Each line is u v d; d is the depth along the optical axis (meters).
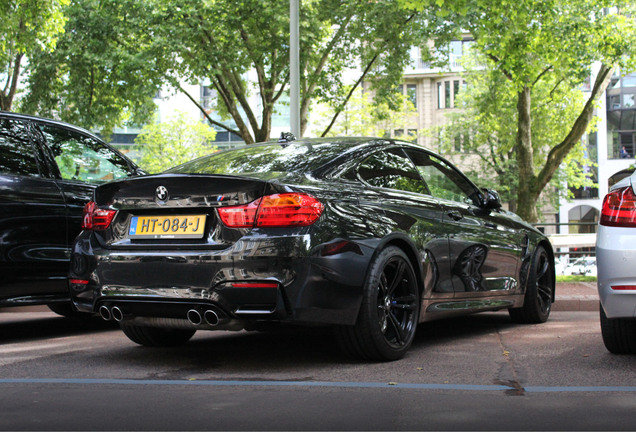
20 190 5.31
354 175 4.35
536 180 21.14
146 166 41.06
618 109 48.50
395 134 49.53
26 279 5.30
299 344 5.07
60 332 6.14
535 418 2.81
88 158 6.05
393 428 2.68
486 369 3.97
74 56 18.91
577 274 12.15
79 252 4.26
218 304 3.74
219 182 3.86
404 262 4.32
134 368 4.12
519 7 16.25
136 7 17.80
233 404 3.10
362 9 18.73
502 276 5.67
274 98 19.14
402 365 4.12
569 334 5.54
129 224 4.13
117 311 4.11
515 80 18.03
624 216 3.92
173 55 18.19
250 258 3.70
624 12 19.19
